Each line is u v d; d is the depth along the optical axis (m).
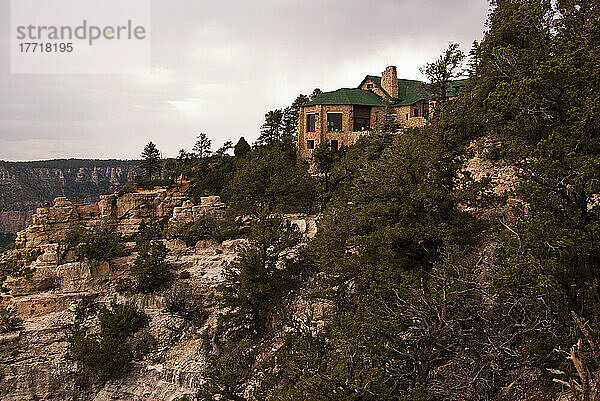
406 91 73.94
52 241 63.84
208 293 50.00
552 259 20.62
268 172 54.12
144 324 48.31
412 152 31.14
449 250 25.14
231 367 36.50
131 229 69.56
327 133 71.19
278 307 42.25
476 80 37.50
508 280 20.55
